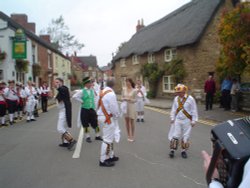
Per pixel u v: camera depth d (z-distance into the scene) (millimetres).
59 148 7316
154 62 25406
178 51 21266
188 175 5082
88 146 7500
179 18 24906
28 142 8102
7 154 6758
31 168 5621
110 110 5715
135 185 4617
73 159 6234
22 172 5379
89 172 5320
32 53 24172
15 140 8422
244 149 1235
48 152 6898
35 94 13141
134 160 6086
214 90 14586
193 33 19297
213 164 1454
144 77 26344
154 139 8227
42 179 4973
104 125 5695
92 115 8047
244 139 1282
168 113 14742
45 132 9711
